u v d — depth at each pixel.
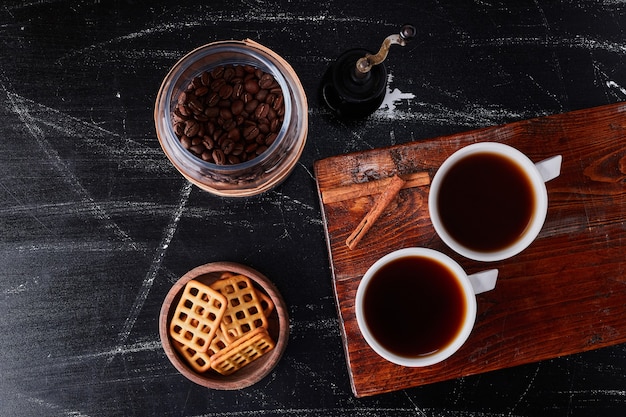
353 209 0.64
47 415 0.75
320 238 0.76
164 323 0.70
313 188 0.75
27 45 0.75
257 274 0.71
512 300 0.65
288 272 0.75
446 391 0.76
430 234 0.65
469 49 0.76
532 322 0.66
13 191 0.75
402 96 0.76
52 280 0.75
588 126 0.66
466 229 0.64
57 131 0.75
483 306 0.65
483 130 0.65
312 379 0.75
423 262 0.63
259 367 0.72
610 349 0.76
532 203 0.63
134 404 0.75
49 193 0.75
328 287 0.75
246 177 0.67
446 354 0.61
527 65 0.76
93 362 0.75
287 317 0.71
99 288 0.75
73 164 0.75
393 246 0.65
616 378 0.76
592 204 0.66
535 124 0.66
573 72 0.77
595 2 0.77
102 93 0.75
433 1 0.76
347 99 0.70
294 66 0.75
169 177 0.75
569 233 0.66
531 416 0.76
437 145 0.65
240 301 0.72
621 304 0.66
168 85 0.65
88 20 0.75
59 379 0.75
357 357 0.65
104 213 0.75
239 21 0.75
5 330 0.75
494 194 0.64
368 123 0.76
